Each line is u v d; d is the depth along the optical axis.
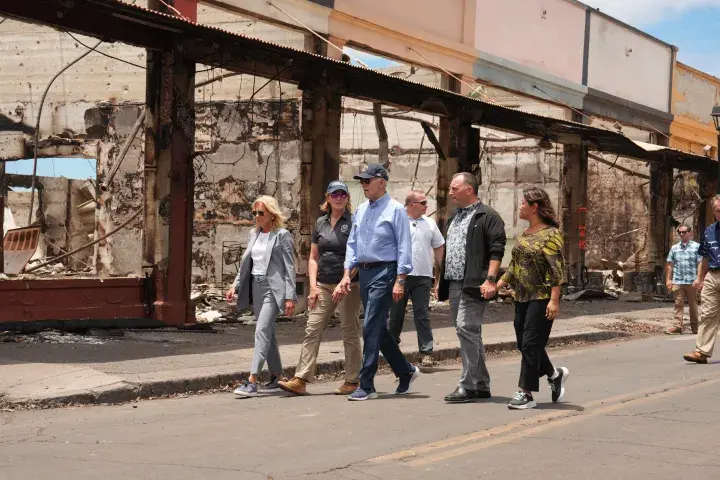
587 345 16.17
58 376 9.67
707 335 13.00
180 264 14.58
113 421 8.01
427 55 22.19
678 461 6.38
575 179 26.45
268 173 26.05
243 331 14.67
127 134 27.38
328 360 11.72
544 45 26.88
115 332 13.30
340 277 9.73
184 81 14.58
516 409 8.67
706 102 37.03
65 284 13.20
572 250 26.55
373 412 8.55
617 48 30.72
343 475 5.86
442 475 5.89
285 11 18.19
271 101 26.03
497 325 17.39
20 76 28.59
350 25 19.86
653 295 28.91
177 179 14.52
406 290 12.13
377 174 9.34
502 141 33.06
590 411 8.59
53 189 32.88
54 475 5.79
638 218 38.06
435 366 12.84
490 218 9.01
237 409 8.77
